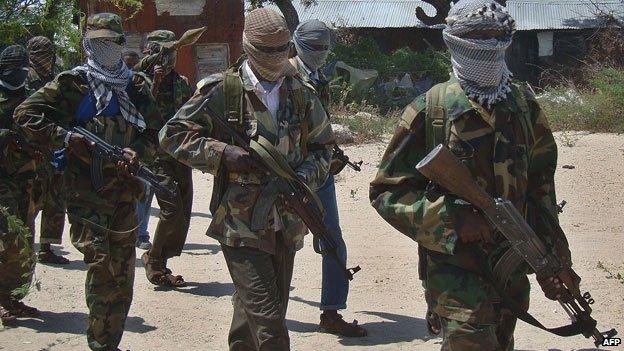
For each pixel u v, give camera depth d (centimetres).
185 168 664
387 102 2127
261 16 407
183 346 546
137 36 1988
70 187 486
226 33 2019
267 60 407
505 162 365
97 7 1905
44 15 1248
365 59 2425
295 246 427
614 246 765
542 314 591
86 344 550
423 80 2419
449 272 368
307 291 662
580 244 775
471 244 366
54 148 480
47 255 740
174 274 711
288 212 416
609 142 1273
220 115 416
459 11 366
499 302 375
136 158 473
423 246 377
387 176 379
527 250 361
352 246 791
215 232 414
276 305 402
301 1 2648
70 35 1254
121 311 489
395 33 2953
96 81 485
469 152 366
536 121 379
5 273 575
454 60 372
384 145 1376
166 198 511
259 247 406
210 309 622
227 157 404
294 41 548
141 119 497
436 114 370
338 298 560
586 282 648
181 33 2002
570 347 527
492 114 366
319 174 430
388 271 708
